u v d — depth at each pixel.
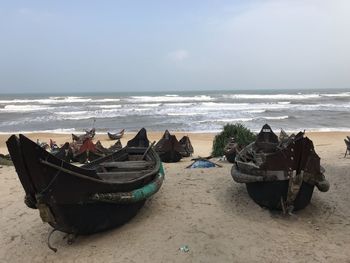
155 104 63.97
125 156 10.69
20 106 61.59
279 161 7.47
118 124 36.53
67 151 14.84
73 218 6.61
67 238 7.20
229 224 7.51
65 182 6.35
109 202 6.88
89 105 63.16
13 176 12.62
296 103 65.00
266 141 11.41
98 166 9.23
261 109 51.41
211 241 6.89
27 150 6.00
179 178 10.59
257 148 10.48
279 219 7.75
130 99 82.25
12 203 9.66
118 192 7.09
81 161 14.99
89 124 36.91
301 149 7.36
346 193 9.17
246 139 14.32
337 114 43.81
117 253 6.62
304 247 6.65
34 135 28.75
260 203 8.12
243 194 9.05
